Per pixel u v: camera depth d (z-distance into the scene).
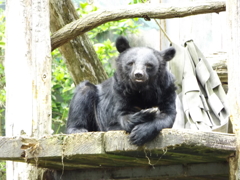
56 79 16.41
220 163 8.04
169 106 8.41
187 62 10.76
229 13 7.32
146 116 7.13
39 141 7.36
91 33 16.64
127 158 7.56
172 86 8.61
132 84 8.24
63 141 7.12
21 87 8.80
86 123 9.51
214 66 12.20
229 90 7.23
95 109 9.62
